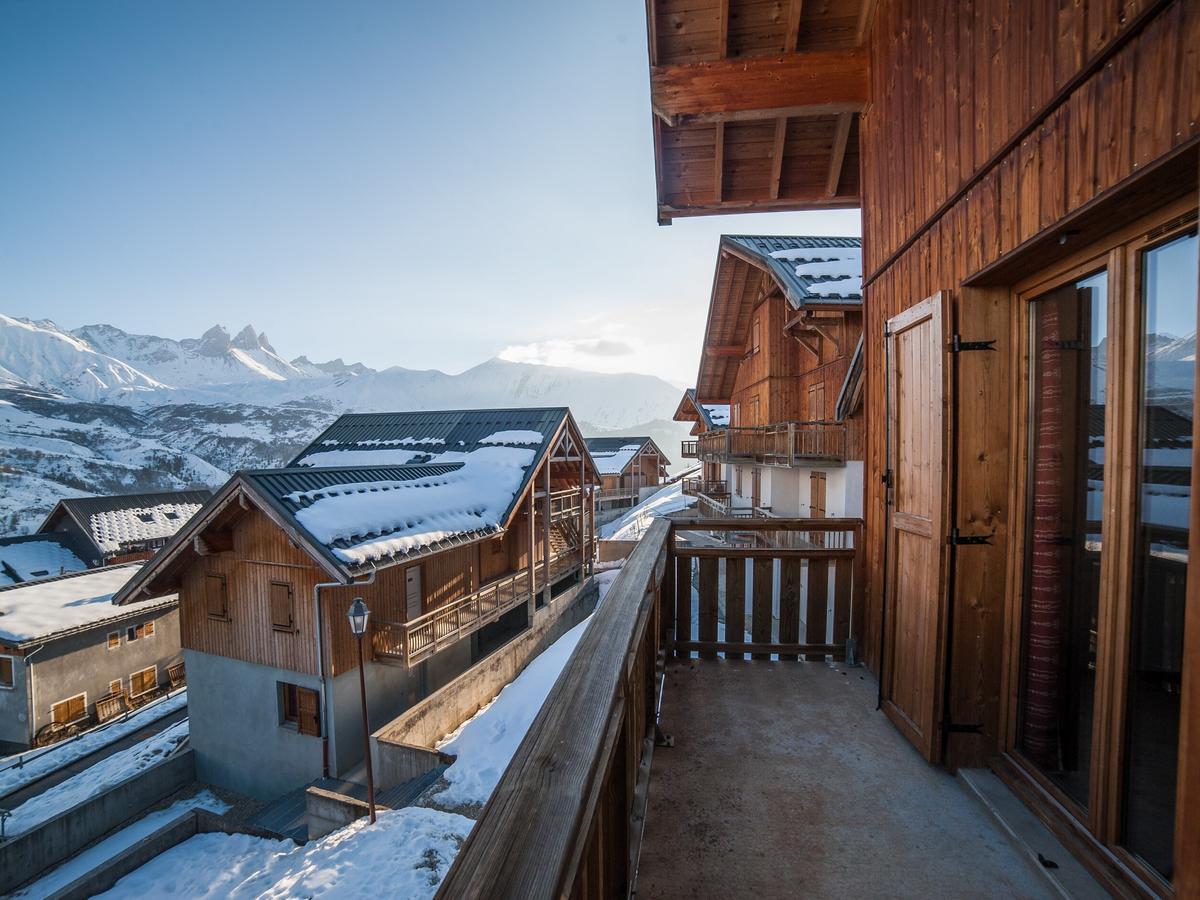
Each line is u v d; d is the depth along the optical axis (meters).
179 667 16.53
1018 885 1.95
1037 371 2.45
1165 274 1.76
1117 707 1.87
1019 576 2.50
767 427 15.55
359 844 6.80
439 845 6.61
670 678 3.74
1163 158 1.44
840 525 3.96
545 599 16.47
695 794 2.48
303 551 9.66
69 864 8.72
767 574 4.04
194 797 10.44
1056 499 2.32
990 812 2.30
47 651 13.62
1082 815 2.02
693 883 1.96
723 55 3.89
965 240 2.57
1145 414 1.83
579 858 0.98
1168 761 1.72
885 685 3.20
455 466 15.37
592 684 1.40
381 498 11.27
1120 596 1.88
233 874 7.50
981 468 2.58
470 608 12.56
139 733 13.27
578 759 1.06
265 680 10.27
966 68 2.56
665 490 46.72
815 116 4.55
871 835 2.22
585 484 19.97
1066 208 1.87
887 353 3.28
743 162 5.00
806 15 3.85
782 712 3.25
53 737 13.61
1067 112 1.87
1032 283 2.40
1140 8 1.52
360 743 10.27
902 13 3.29
